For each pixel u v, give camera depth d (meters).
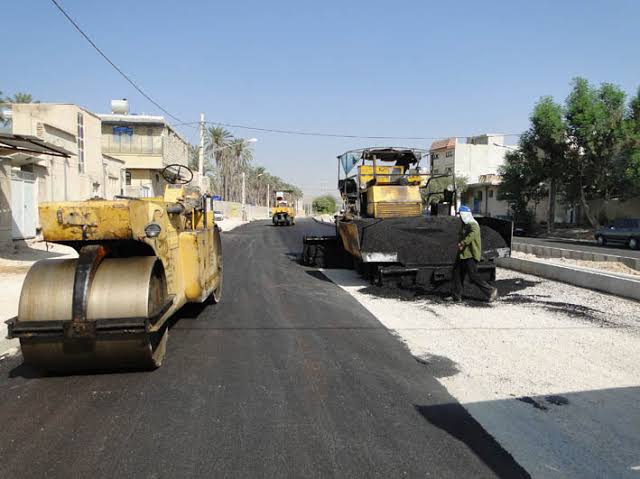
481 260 10.59
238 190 80.69
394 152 13.50
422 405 4.64
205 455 3.73
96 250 5.29
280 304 9.19
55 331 4.88
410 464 3.62
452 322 7.71
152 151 37.84
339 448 3.84
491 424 4.26
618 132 31.80
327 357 6.06
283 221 46.59
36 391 5.01
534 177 37.50
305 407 4.59
